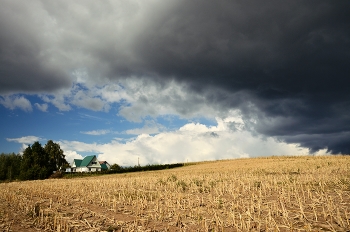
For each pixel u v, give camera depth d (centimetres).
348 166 2741
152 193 1767
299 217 985
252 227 930
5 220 1097
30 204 1463
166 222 1055
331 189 1423
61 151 9844
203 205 1323
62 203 1515
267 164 4250
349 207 1062
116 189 2042
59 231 938
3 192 2052
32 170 7056
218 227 954
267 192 1532
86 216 1184
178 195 1539
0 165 9081
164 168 7338
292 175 2272
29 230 970
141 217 1141
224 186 1828
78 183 2702
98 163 10106
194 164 7594
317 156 5722
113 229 980
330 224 880
